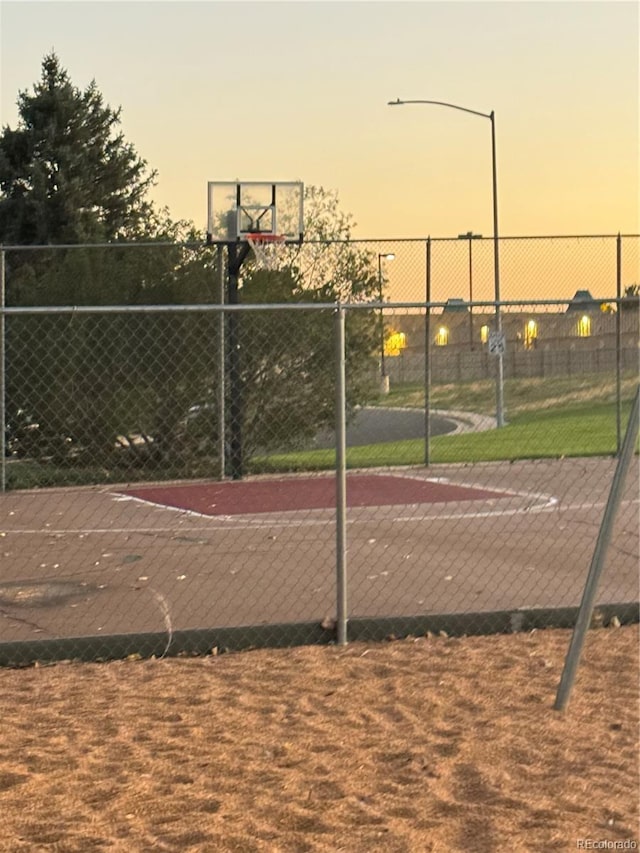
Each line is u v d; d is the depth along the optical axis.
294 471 20.05
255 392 20.30
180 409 19.08
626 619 8.30
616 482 6.23
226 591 9.66
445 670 7.06
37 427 18.70
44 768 5.38
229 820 4.79
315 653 7.51
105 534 13.34
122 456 19.03
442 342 27.12
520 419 28.14
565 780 5.28
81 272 21.44
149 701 6.48
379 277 21.64
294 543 12.33
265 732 5.93
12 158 44.12
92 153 44.28
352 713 6.24
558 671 7.00
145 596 9.52
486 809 4.96
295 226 21.55
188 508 15.73
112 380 18.72
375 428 30.34
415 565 10.77
